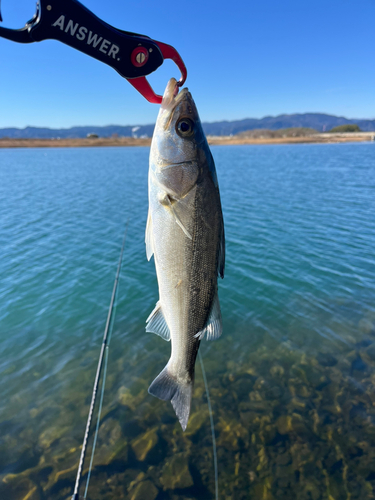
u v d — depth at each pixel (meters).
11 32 0.22
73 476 0.57
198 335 0.35
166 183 0.32
